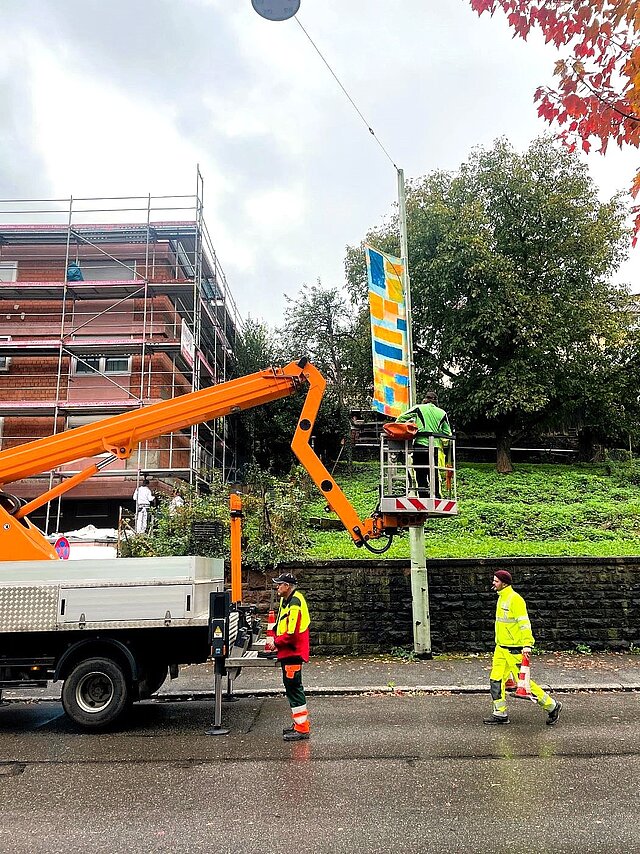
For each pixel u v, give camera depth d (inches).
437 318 1056.8
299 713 305.4
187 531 599.8
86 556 615.2
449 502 371.9
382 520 375.9
